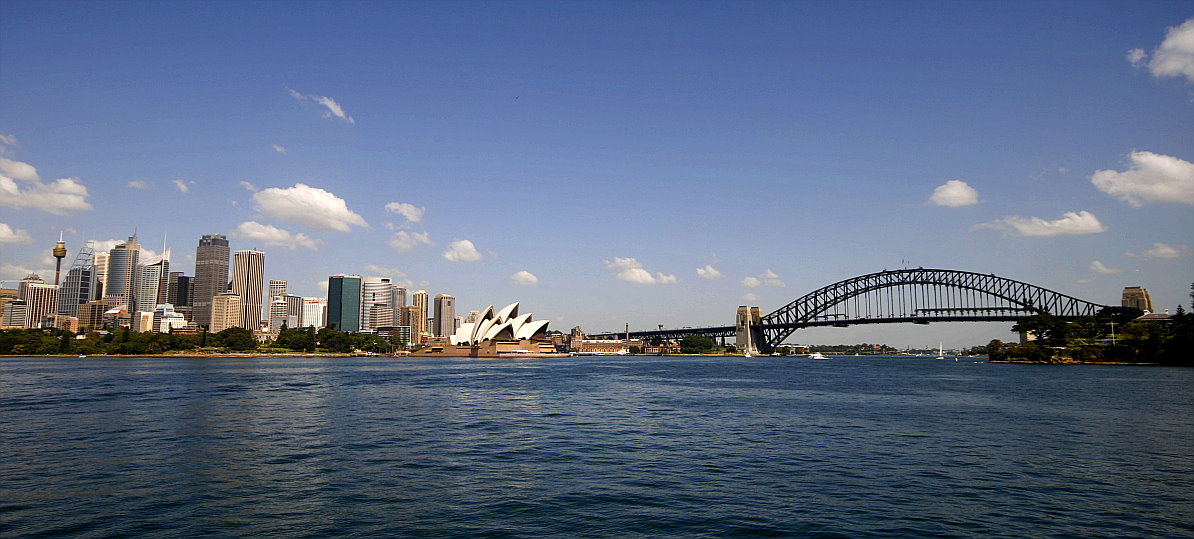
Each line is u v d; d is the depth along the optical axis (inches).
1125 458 1448.1
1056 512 1008.9
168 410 2411.4
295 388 3646.7
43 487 1148.5
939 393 3376.0
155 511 994.7
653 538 876.6
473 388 3809.1
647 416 2309.3
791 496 1101.1
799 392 3538.4
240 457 1443.2
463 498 1082.7
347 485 1173.7
